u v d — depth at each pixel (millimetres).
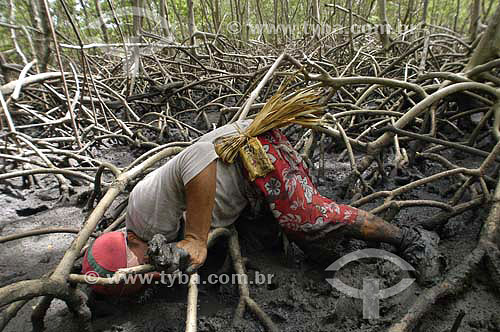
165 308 1907
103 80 6695
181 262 1484
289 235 1967
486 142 3715
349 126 4020
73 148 4504
